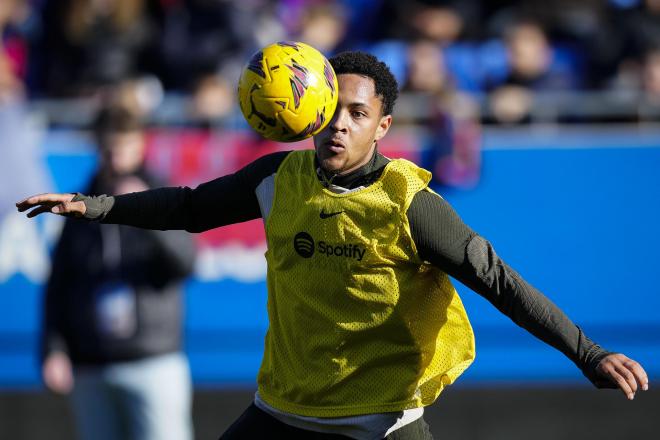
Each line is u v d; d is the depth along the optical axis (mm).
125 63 29969
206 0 29688
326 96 11586
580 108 26859
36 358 26172
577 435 27766
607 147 26141
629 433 27766
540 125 26734
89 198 12625
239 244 26219
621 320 25969
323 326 12188
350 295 11984
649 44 29219
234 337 26234
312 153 12398
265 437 12914
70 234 21922
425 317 12312
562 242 26078
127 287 21734
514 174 26094
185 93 29531
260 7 30469
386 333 12172
